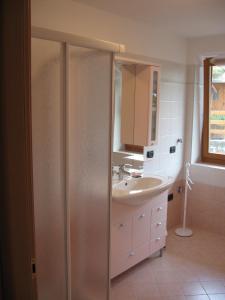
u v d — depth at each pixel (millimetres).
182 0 2172
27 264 1024
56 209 1386
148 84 2863
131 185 2842
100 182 1596
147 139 2941
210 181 3590
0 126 1017
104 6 2318
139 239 2727
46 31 1246
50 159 1333
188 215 3844
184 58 3500
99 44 1455
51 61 1292
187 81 3602
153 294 2480
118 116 2803
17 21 910
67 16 2156
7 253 1104
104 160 1601
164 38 3127
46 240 1363
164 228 3051
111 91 1575
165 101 3285
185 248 3242
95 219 1601
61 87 1337
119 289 2537
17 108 957
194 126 3682
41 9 1989
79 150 1462
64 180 1393
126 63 2781
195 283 2629
